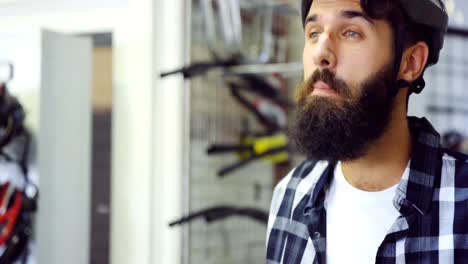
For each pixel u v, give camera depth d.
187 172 1.53
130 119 1.53
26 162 1.39
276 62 2.05
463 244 0.76
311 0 0.80
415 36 0.79
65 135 1.46
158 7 1.50
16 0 1.66
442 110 1.98
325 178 0.88
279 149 1.85
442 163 0.82
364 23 0.75
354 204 0.83
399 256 0.78
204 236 1.79
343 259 0.82
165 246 1.50
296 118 0.79
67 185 1.47
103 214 1.82
